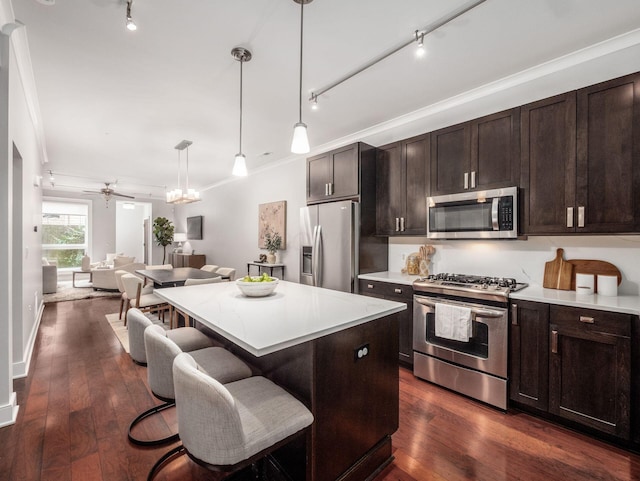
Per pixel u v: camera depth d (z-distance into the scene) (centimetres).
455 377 257
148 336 157
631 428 183
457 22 198
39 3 180
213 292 235
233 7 185
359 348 160
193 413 110
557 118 227
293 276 521
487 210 259
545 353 214
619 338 185
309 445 136
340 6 184
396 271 369
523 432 206
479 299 242
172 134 409
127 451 184
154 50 227
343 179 356
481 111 289
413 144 320
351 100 311
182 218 955
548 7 186
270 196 575
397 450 188
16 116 241
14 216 282
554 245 256
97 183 762
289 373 151
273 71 256
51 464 173
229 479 166
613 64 221
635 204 196
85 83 275
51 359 319
